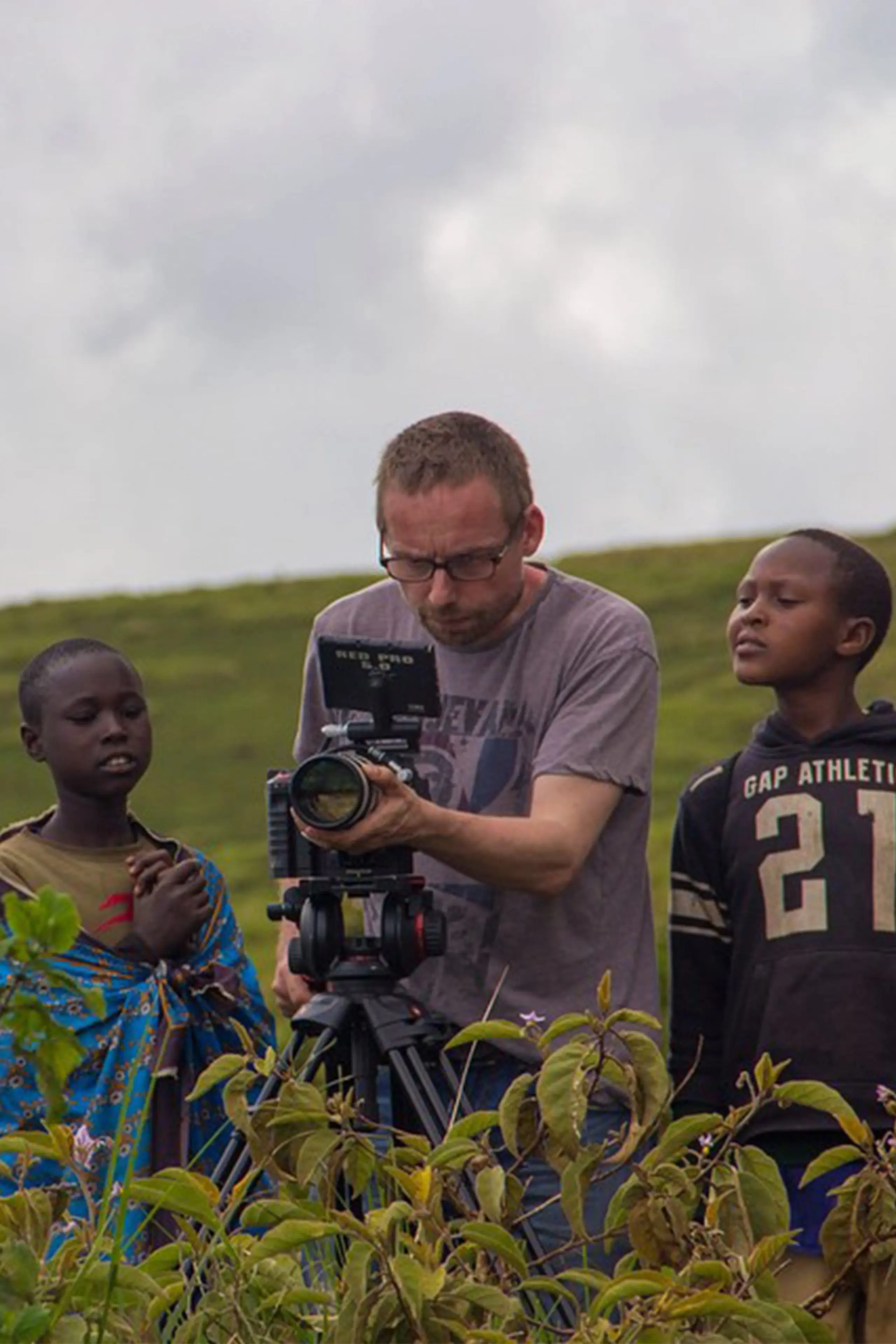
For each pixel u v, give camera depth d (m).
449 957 6.48
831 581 6.88
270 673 56.72
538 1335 4.83
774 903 6.68
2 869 6.68
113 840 6.86
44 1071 4.11
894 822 6.66
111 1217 6.00
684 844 6.91
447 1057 6.17
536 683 6.50
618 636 6.44
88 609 64.25
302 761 6.85
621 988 6.52
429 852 5.88
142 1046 6.21
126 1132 6.32
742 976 6.73
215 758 48.53
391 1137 5.63
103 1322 4.33
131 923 6.72
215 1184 5.55
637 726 6.42
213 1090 6.55
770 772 6.84
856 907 6.61
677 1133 4.96
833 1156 4.98
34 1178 6.24
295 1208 4.83
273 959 29.91
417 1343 4.55
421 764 6.61
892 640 44.09
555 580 6.61
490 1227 4.68
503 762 6.51
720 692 50.06
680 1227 4.81
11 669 57.38
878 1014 6.53
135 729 6.81
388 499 6.31
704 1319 4.64
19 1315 4.28
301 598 64.62
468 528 6.18
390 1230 4.71
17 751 48.03
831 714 6.93
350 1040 5.97
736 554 63.81
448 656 6.62
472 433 6.27
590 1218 6.17
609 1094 6.24
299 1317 4.81
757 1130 6.53
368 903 6.43
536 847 6.03
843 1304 6.15
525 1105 5.07
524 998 6.43
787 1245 4.88
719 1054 6.83
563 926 6.46
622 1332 4.50
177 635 61.31
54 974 4.09
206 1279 5.18
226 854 40.03
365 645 5.87
